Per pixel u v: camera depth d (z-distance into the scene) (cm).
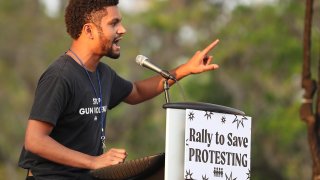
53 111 645
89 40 667
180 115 611
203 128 614
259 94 2514
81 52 668
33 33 3067
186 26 2891
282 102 2492
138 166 628
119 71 2833
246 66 2520
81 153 639
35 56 3031
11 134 2831
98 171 633
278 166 2383
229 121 624
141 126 2827
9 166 2742
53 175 654
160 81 733
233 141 625
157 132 2816
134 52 2881
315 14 1775
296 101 2311
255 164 2406
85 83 662
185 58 2905
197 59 699
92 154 666
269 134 2373
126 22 2955
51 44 3045
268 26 2452
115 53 673
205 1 2848
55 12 3162
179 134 611
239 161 627
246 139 630
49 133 648
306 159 2328
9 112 2881
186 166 608
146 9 3098
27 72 3009
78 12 667
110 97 713
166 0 3012
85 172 657
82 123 661
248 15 2520
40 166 656
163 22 2880
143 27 2956
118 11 671
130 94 724
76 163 635
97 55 670
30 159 660
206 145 615
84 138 663
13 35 3047
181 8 2969
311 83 844
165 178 609
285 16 2456
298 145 2342
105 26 665
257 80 2511
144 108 2845
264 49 2470
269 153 2380
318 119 838
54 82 650
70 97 655
